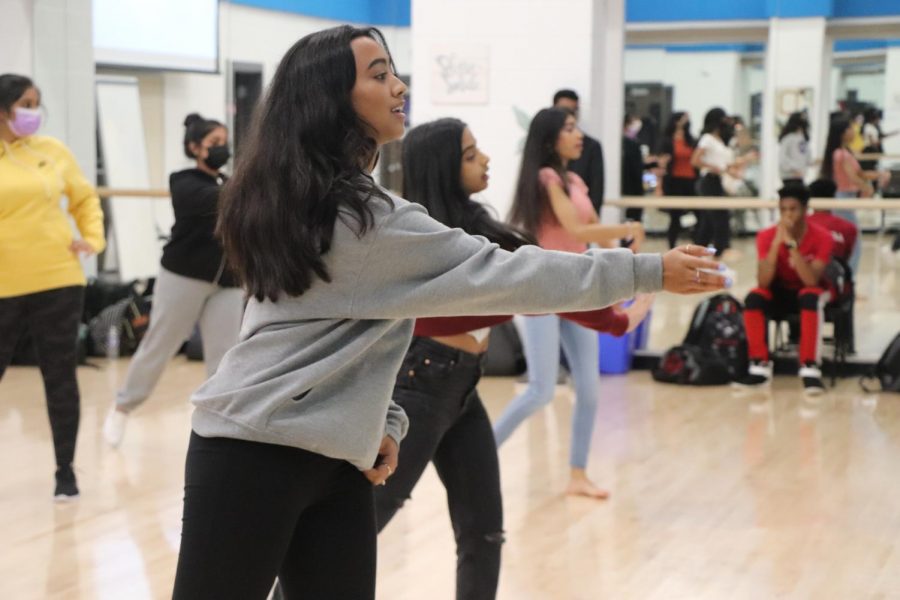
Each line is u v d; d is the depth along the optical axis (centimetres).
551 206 454
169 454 550
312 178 184
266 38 953
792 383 739
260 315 193
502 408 654
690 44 777
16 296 456
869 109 750
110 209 934
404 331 196
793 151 765
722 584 380
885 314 752
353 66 192
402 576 385
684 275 182
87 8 838
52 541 422
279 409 186
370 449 193
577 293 181
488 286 182
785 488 498
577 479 487
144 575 388
